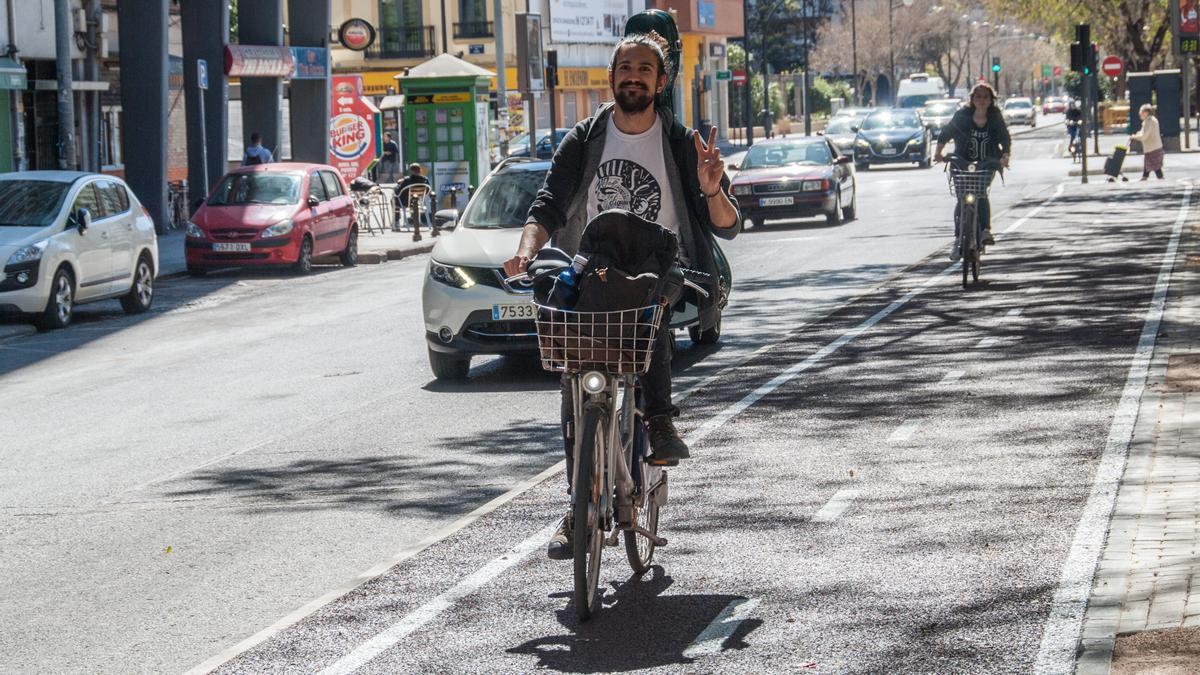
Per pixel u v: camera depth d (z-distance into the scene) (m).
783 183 31.66
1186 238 23.36
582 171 6.71
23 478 10.42
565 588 7.04
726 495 8.74
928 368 12.79
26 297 19.78
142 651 6.44
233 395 13.85
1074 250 22.39
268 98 41.59
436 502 9.09
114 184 22.50
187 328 20.02
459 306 13.81
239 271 28.92
